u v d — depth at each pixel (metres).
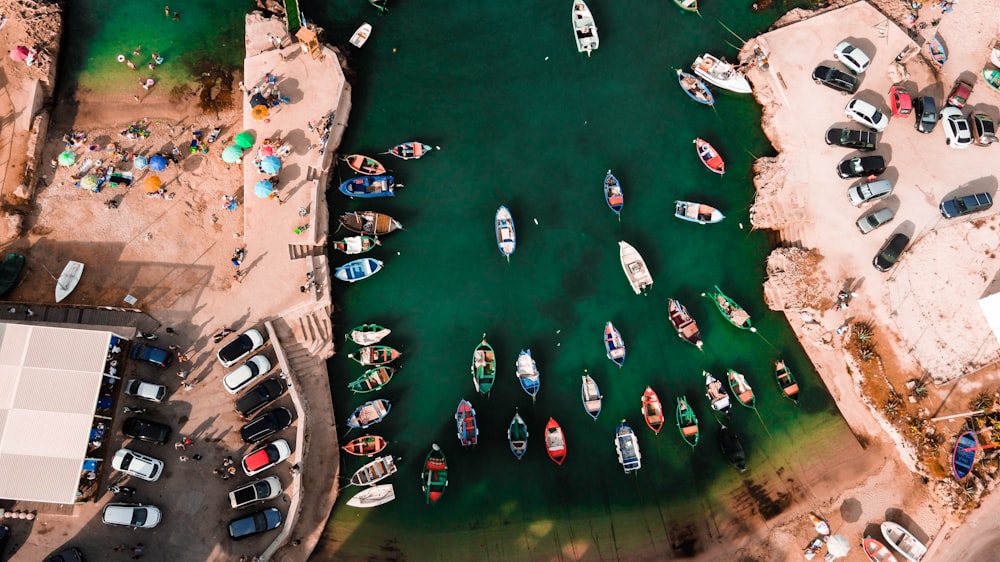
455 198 57.00
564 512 53.09
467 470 53.16
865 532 53.31
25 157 52.56
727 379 55.28
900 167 57.16
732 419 54.88
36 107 53.56
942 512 53.16
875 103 58.22
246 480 50.28
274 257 53.38
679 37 60.50
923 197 56.62
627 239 57.16
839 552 52.06
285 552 50.59
